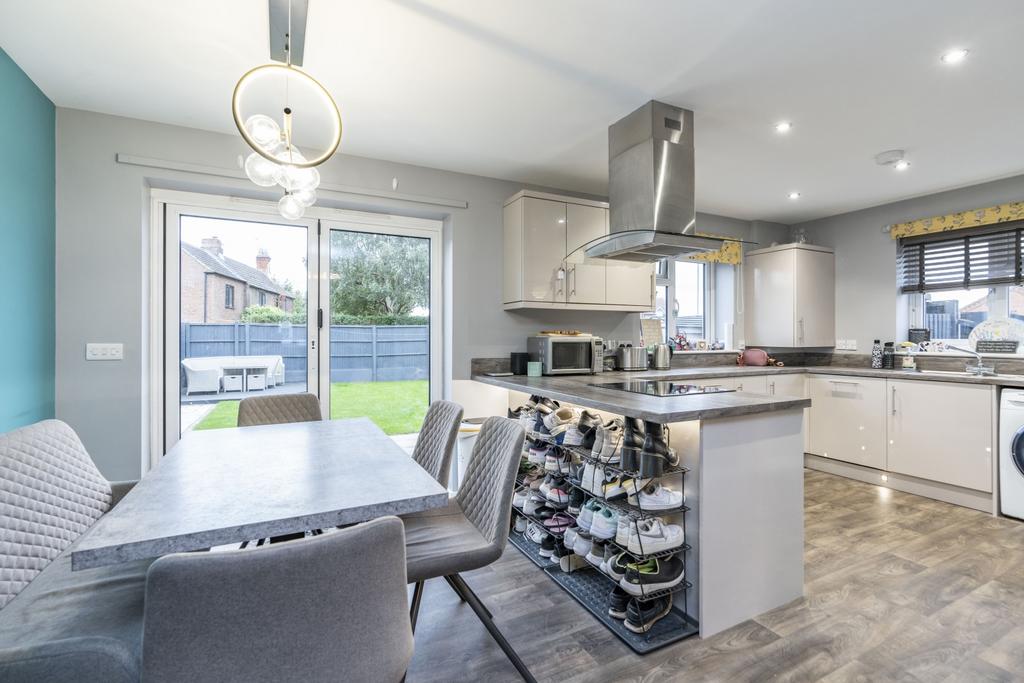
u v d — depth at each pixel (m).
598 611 1.91
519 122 2.59
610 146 2.62
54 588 1.22
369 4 1.66
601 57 1.98
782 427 1.97
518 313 3.60
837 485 3.61
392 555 0.84
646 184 2.38
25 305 2.12
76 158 2.42
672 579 1.74
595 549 1.95
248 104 2.38
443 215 3.42
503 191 3.54
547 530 2.31
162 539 0.96
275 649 0.75
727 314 4.75
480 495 1.70
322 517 1.10
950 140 2.78
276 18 1.68
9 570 1.18
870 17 1.71
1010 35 1.79
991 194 3.51
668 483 1.88
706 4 1.66
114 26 1.78
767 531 1.92
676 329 4.56
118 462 2.49
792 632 1.79
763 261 4.57
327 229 3.17
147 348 2.64
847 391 3.81
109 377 2.48
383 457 1.58
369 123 2.60
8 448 1.28
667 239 2.33
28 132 2.13
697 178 3.46
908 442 3.40
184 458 1.56
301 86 2.21
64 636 1.02
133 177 2.52
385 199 3.13
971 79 2.11
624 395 2.19
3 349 1.96
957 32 1.79
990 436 2.98
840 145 2.85
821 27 1.77
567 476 2.25
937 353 3.78
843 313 4.47
